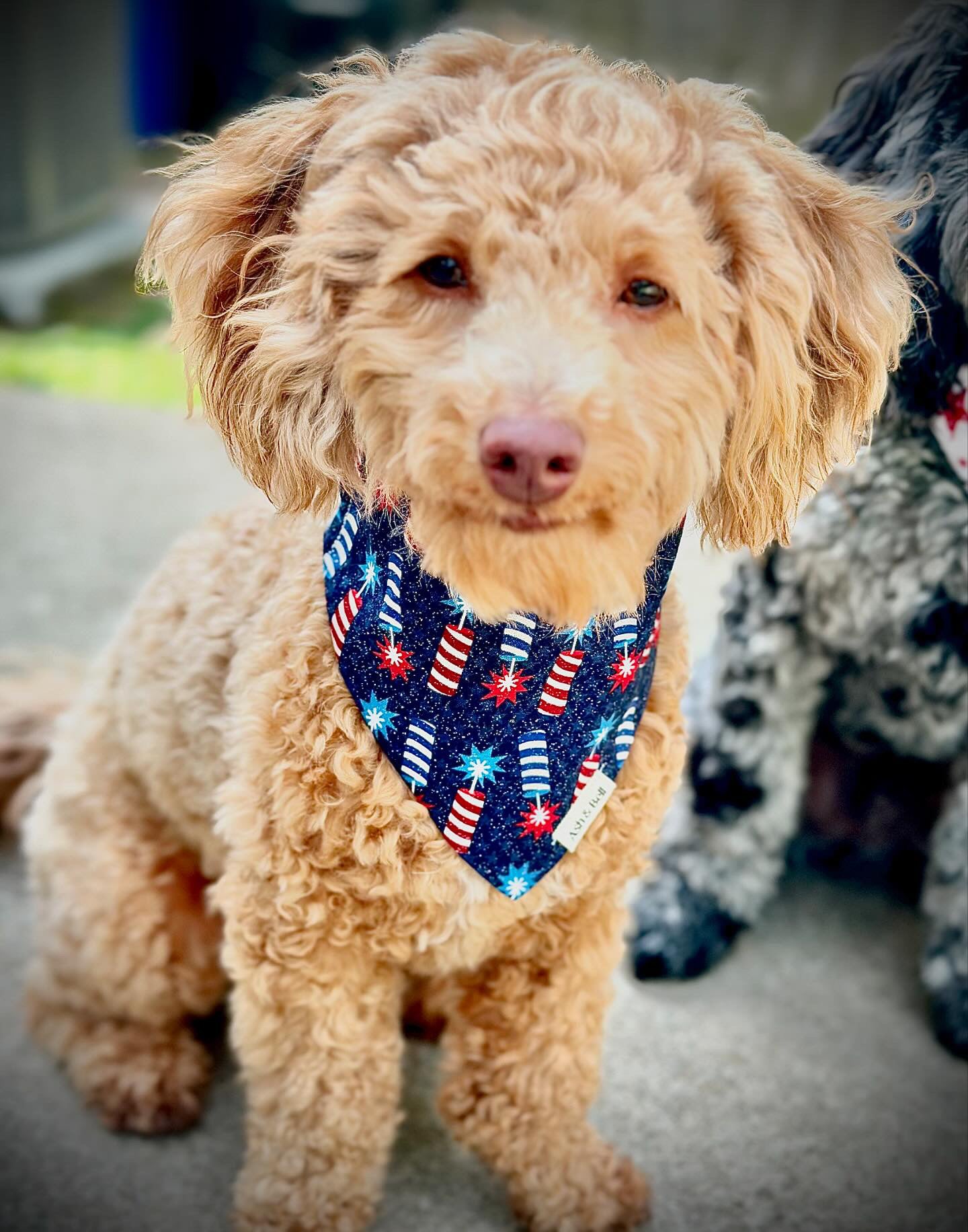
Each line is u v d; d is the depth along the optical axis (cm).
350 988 43
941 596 51
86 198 153
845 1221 49
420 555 39
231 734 42
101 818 51
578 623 35
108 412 117
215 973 53
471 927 42
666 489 35
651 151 33
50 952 53
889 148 50
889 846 64
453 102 34
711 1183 50
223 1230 48
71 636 82
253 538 46
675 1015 58
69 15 143
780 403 36
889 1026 58
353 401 35
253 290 39
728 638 57
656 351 34
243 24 200
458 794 40
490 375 31
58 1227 48
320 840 40
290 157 38
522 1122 46
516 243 32
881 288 39
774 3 212
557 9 221
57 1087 54
